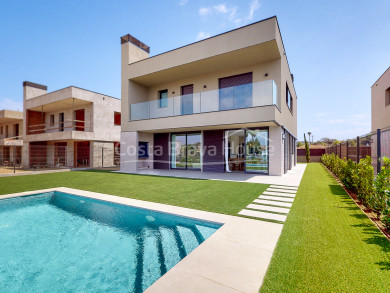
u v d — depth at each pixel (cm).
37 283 239
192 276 186
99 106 1476
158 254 297
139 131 1148
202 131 1091
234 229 298
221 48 855
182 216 369
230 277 184
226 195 524
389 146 562
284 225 313
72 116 1591
